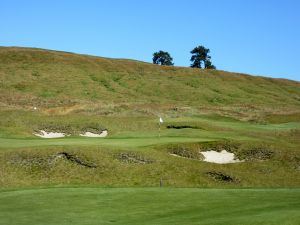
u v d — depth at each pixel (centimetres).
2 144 3803
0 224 1917
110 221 1970
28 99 7675
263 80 12862
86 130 4834
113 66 11800
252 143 4100
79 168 3338
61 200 2356
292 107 9262
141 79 10881
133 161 3469
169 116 6462
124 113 6450
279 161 3884
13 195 2484
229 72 13112
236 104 9375
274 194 2512
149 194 2492
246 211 2059
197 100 9600
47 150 3481
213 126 5247
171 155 3691
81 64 11450
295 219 1836
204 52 15875
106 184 3125
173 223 1886
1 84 8881
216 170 3478
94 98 8688
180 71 12250
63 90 9019
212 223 1839
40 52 11869
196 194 2498
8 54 11375
